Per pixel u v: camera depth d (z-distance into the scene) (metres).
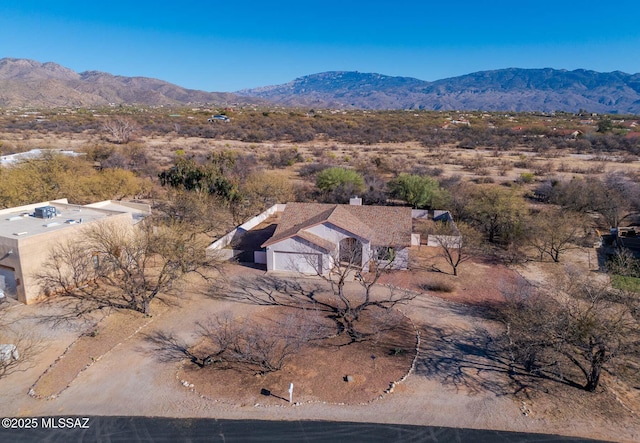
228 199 39.38
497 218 34.03
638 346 15.65
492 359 18.27
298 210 31.05
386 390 16.11
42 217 25.75
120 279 23.98
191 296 23.92
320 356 18.19
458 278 26.72
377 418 14.72
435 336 19.98
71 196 37.38
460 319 21.61
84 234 24.28
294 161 67.44
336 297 23.98
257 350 18.14
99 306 22.02
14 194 33.44
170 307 22.58
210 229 34.25
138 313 21.75
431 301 23.56
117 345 18.97
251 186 43.91
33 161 41.44
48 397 15.63
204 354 18.42
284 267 27.64
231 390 16.05
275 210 42.62
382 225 29.16
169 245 25.19
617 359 17.53
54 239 22.86
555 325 16.25
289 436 13.89
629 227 35.75
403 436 13.95
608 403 15.60
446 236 29.66
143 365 17.58
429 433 14.09
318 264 27.00
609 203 38.22
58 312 21.44
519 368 17.66
